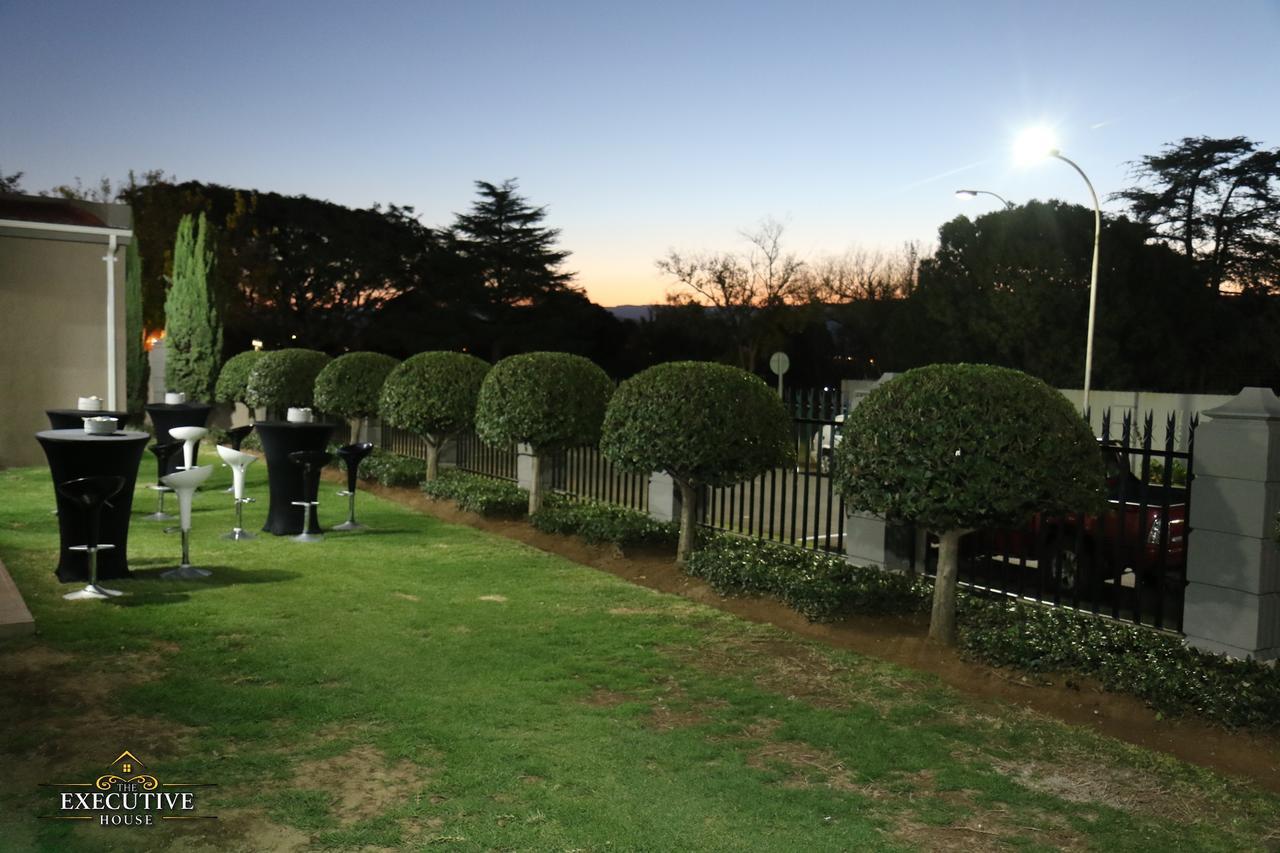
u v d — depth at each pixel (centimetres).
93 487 678
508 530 1080
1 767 413
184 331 2405
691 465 809
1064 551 859
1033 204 3344
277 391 1900
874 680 573
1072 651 562
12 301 1623
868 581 722
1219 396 2145
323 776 412
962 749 470
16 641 591
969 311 3378
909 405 610
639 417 830
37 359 1650
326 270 4766
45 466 1639
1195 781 439
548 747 452
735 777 426
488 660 586
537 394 1066
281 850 350
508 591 777
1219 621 593
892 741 477
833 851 362
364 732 462
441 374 1312
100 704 489
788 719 503
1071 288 3117
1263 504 571
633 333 5119
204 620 653
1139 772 448
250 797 390
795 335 4353
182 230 2419
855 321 4369
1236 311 3419
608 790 407
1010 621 640
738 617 714
